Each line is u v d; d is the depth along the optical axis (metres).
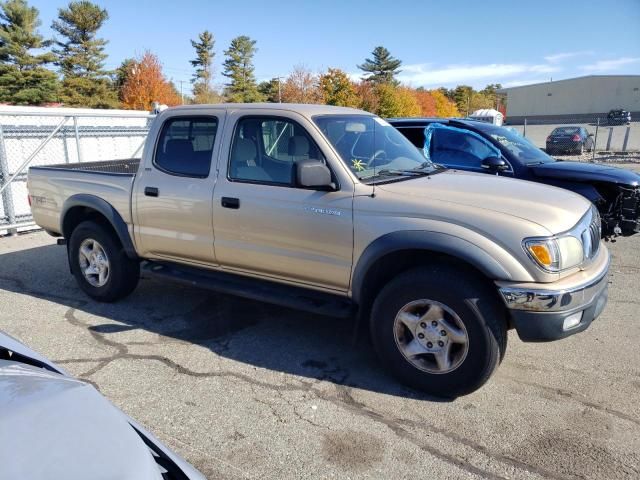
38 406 1.83
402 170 4.29
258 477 2.84
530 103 77.75
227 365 4.11
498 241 3.32
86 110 11.10
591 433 3.21
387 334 3.72
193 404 3.55
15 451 1.60
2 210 9.04
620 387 3.76
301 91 56.09
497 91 81.06
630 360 4.17
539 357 4.23
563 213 3.56
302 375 3.96
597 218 3.94
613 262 6.98
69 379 2.17
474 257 3.33
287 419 3.38
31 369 2.22
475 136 7.18
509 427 3.28
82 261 5.53
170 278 4.84
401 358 3.70
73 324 4.95
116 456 1.67
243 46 69.69
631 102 71.38
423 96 59.19
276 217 4.09
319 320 5.03
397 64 74.38
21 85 46.44
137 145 12.04
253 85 70.50
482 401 3.58
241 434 3.22
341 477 2.84
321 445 3.11
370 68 74.62
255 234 4.23
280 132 4.19
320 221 3.89
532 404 3.54
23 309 5.36
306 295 4.16
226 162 4.41
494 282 3.33
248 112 4.37
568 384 3.80
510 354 4.29
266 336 4.66
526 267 3.27
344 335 4.68
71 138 10.59
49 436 1.69
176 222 4.68
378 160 4.25
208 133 4.57
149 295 5.75
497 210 3.47
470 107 80.31
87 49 51.25
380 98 51.19
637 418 3.36
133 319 5.06
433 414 3.43
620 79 71.25
